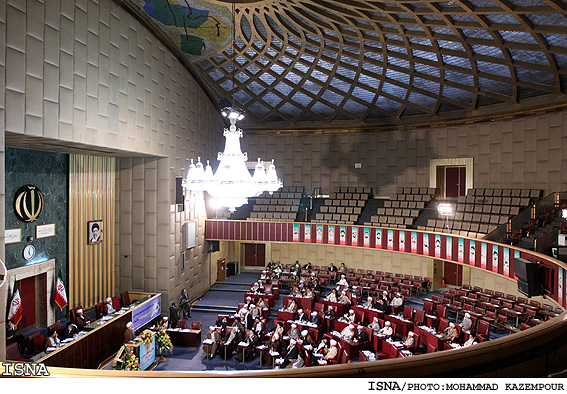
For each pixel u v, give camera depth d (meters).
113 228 18.61
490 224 18.73
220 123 25.09
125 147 14.95
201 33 17.17
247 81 22.31
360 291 19.50
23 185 14.14
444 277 23.75
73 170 16.33
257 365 14.38
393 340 14.81
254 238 23.94
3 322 9.41
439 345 13.52
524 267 13.26
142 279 18.55
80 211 16.67
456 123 22.62
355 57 18.98
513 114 20.14
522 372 3.21
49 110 11.21
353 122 25.78
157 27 16.67
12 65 9.95
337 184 26.22
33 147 13.76
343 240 23.25
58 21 11.52
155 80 17.09
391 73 20.06
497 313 16.38
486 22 13.91
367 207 24.42
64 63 11.78
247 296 19.64
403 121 24.28
